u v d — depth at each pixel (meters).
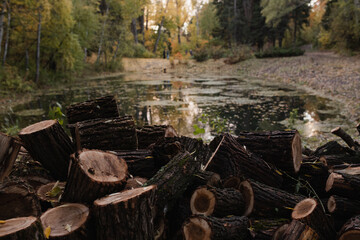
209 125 7.75
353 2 23.19
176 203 2.13
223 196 2.01
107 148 2.37
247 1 39.00
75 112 2.81
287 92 13.56
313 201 1.97
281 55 28.72
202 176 2.25
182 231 1.80
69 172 1.85
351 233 1.73
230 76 23.27
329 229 1.94
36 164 2.55
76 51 23.03
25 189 1.59
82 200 1.78
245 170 2.35
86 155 1.88
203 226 1.75
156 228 1.92
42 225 1.46
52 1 19.97
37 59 19.14
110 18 33.09
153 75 26.70
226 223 1.84
